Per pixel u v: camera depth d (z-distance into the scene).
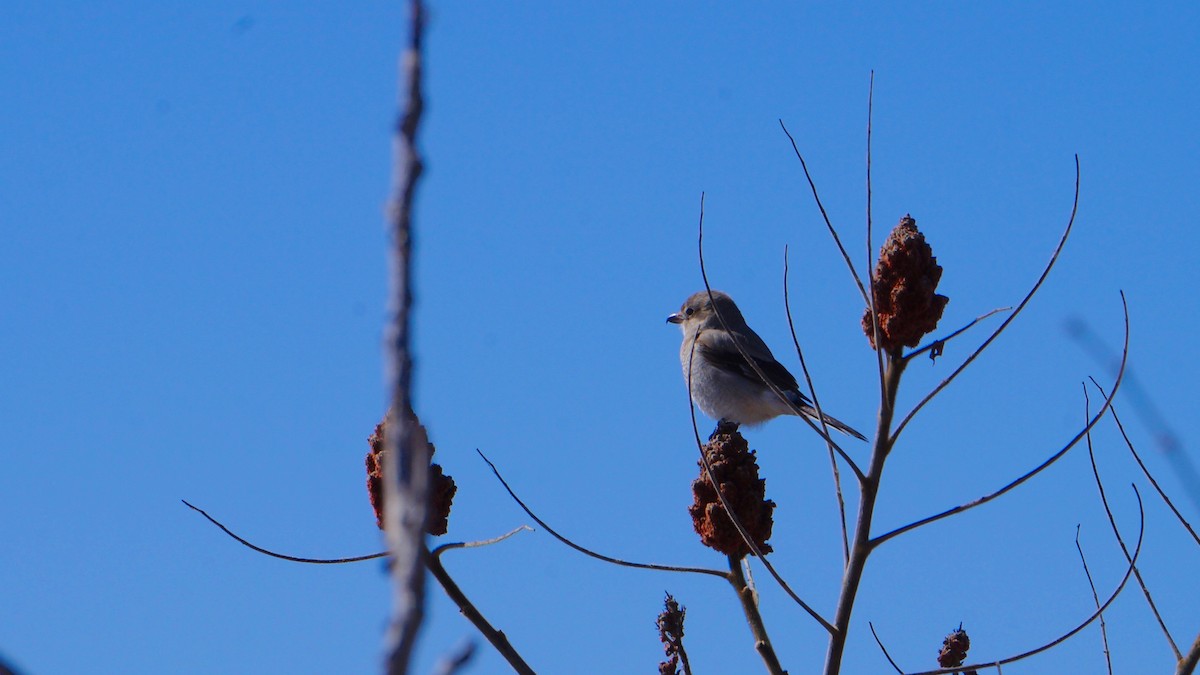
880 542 9.47
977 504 9.30
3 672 2.66
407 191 2.91
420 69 2.96
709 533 10.40
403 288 2.88
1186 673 9.78
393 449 2.83
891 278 9.99
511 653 9.80
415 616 2.63
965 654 12.05
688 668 11.09
